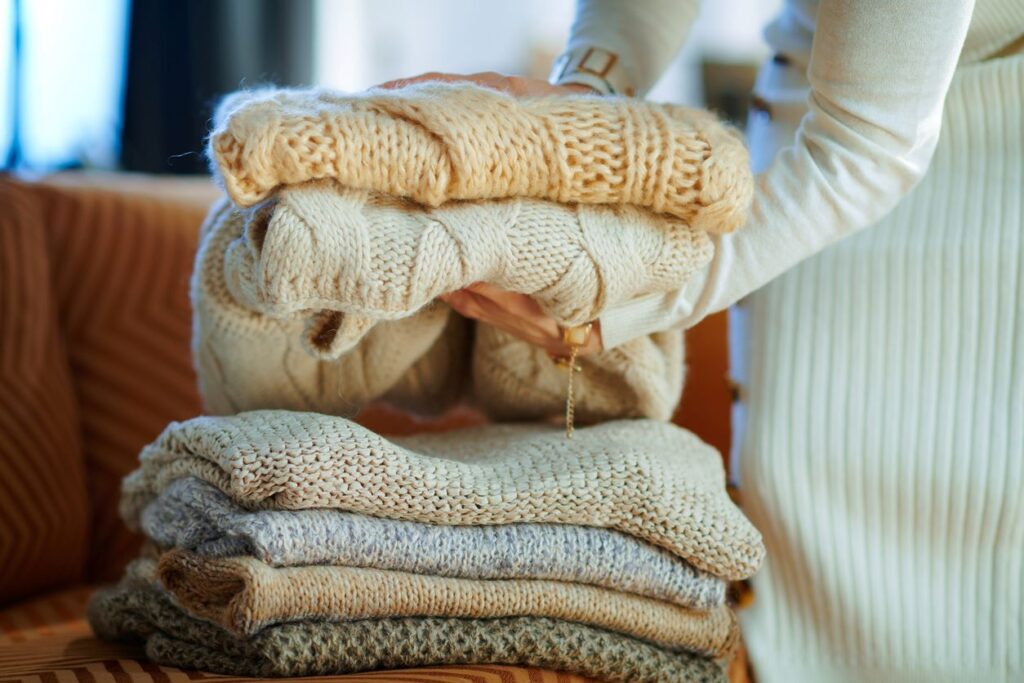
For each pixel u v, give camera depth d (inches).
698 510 41.8
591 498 41.2
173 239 62.7
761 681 48.8
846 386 48.2
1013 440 46.4
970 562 47.1
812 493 48.6
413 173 38.9
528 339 44.4
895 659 47.7
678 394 47.8
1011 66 46.7
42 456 57.4
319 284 38.9
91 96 129.8
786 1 49.3
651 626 42.3
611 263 40.6
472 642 40.6
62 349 60.4
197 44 133.6
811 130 42.7
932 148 42.3
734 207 40.3
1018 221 46.6
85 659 42.9
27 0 122.3
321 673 39.7
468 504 40.4
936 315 47.3
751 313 50.1
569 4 182.5
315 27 150.9
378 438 40.5
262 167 38.1
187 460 41.9
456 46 181.2
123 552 60.5
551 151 39.6
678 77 177.6
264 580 38.3
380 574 40.1
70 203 61.6
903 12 39.8
